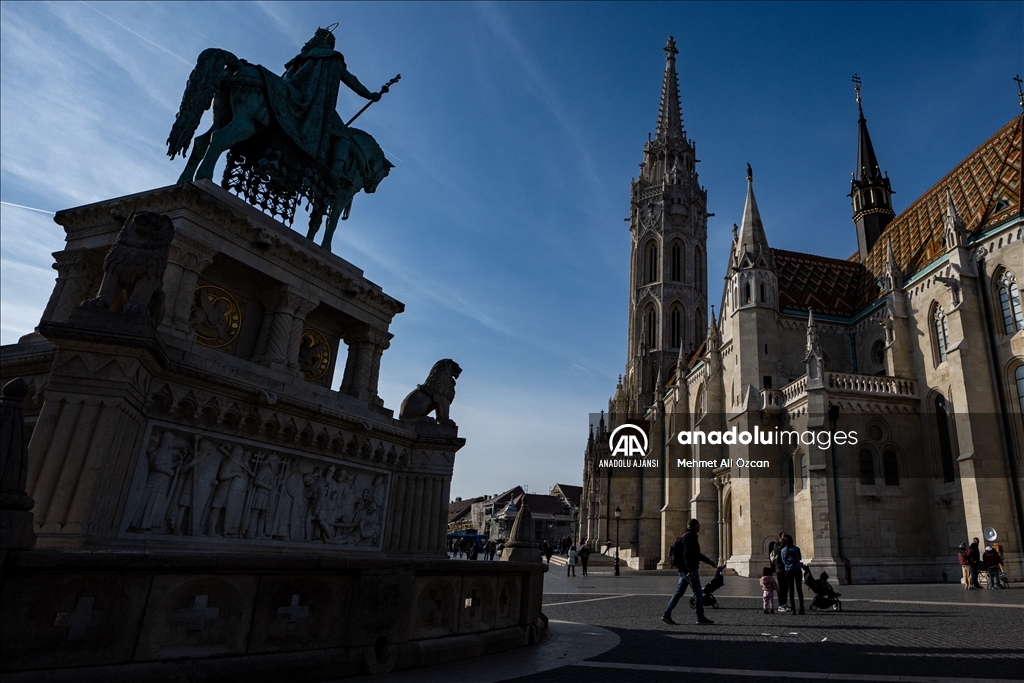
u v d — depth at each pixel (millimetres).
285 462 12820
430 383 16969
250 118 14414
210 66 13367
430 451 16188
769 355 45562
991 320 35656
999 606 19375
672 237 96812
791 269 52844
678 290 93750
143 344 9141
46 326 8734
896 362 40625
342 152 16672
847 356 47594
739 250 48938
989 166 42031
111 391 9008
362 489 14648
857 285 51750
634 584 35344
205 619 6480
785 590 19484
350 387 15844
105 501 8969
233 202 13258
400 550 15219
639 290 96375
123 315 9156
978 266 36812
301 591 7281
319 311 15422
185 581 6367
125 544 9531
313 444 13375
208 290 13023
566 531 158125
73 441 8695
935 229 43875
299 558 7113
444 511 16094
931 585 31375
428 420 16469
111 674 5652
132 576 6004
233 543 11523
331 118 16750
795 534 38812
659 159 103438
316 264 14461
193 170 13773
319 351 15672
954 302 36594
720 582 20797
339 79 17234
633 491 79875
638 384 88750
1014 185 37406
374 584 7824
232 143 13883
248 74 14414
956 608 19141
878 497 36625
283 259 13883
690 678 8172
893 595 25016
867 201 62438
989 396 34656
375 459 14977
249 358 13594
